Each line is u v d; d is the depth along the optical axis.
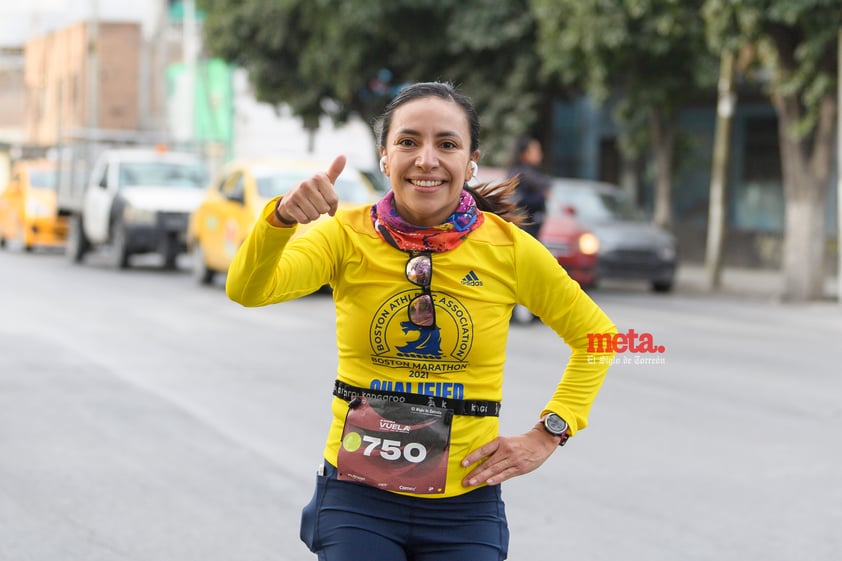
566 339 4.05
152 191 25.78
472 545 3.88
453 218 3.86
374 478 3.84
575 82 30.86
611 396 11.58
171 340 14.80
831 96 22.45
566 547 6.84
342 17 31.30
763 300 23.47
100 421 10.02
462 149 3.80
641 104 27.09
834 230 29.84
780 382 12.62
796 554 6.78
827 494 8.07
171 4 56.38
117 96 57.53
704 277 29.62
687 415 10.66
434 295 3.82
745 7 21.56
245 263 3.59
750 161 32.78
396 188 3.81
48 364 12.79
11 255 30.81
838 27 21.27
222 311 18.05
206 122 52.75
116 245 25.75
